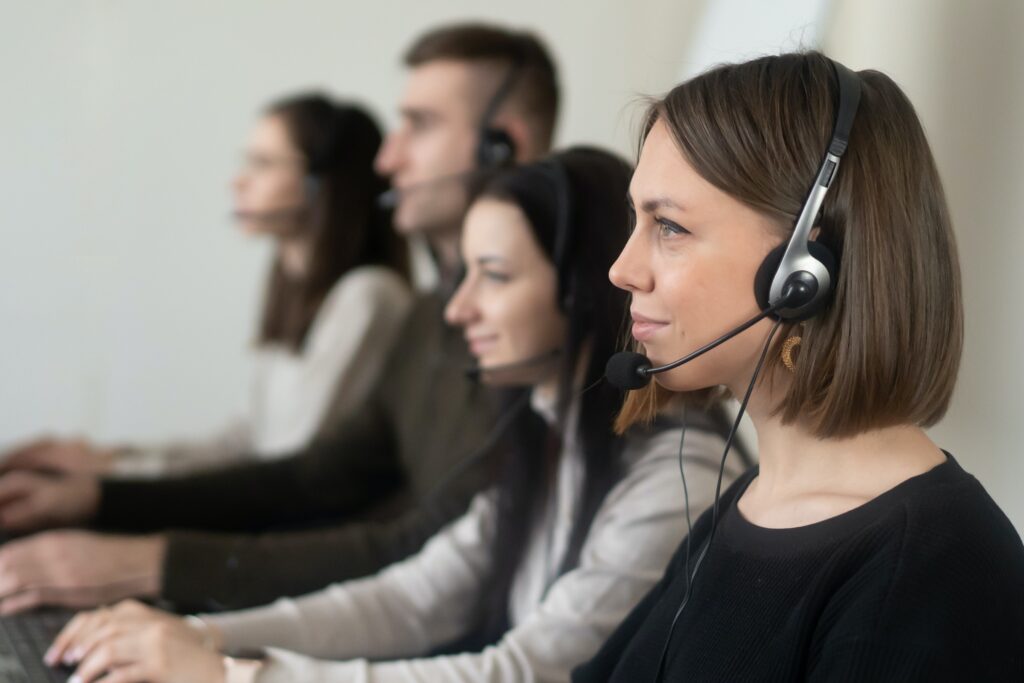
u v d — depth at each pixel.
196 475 1.70
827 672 0.64
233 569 1.32
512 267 1.15
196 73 2.77
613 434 1.08
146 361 2.83
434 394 1.65
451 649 1.24
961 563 0.64
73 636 1.05
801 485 0.74
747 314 0.71
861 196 0.69
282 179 2.15
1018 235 1.21
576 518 1.08
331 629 1.19
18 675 1.00
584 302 1.11
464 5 2.85
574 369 1.11
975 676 0.62
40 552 1.28
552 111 1.90
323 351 2.02
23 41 2.67
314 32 2.82
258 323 2.30
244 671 0.99
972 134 1.28
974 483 0.69
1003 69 1.23
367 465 1.77
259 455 2.19
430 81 1.84
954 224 1.31
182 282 2.83
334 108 2.17
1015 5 1.21
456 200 1.82
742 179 0.69
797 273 0.69
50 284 2.75
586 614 1.02
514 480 1.21
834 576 0.67
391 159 1.90
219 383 2.88
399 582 1.25
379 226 2.19
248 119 2.81
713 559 0.76
